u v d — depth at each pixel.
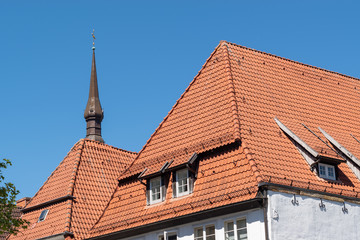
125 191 45.94
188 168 40.88
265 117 42.81
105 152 55.00
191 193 40.66
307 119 45.19
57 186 51.94
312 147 41.06
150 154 45.47
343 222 39.72
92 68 66.56
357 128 47.75
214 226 38.94
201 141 42.09
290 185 37.97
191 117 44.78
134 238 43.31
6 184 37.56
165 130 46.03
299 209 37.91
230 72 44.78
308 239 37.78
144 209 43.34
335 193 39.78
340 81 51.31
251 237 36.97
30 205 53.03
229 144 40.03
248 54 47.56
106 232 44.66
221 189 38.84
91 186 51.31
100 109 63.91
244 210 37.28
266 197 36.75
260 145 40.06
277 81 46.81
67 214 48.22
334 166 41.31
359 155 44.34
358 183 42.06
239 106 42.47
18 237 51.03
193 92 46.38
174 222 40.59
